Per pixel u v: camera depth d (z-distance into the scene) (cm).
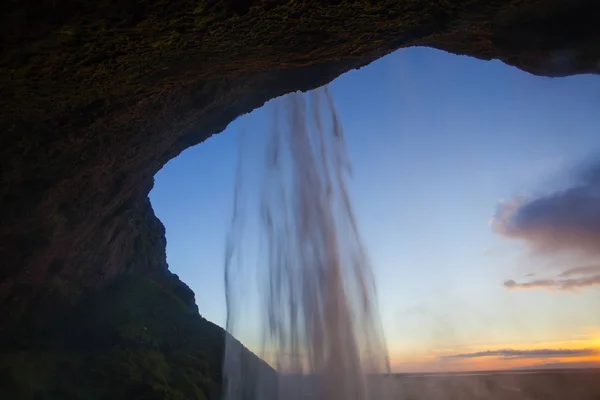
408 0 718
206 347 2409
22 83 771
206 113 1700
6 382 1627
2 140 1140
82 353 1964
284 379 2567
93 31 662
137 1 618
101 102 1149
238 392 2345
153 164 1908
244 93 1620
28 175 1345
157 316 2455
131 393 1825
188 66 831
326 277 2789
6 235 1523
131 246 2653
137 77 829
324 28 762
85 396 1753
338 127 3008
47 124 1143
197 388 2102
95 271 2322
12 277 1702
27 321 1900
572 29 1096
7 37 646
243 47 787
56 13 618
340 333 2680
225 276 2938
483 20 798
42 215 1541
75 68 749
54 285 2008
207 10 656
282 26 736
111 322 2192
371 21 762
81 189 1623
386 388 2631
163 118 1452
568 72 1277
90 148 1368
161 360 2136
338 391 2541
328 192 2941
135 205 2411
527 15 1085
